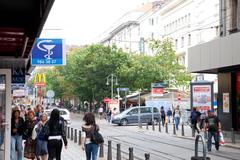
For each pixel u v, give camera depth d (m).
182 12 68.56
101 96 69.44
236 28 31.11
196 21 63.16
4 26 8.92
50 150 12.41
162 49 61.66
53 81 91.25
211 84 31.61
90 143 13.09
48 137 12.39
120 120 46.72
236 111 31.31
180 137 31.08
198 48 31.73
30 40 10.87
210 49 30.02
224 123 32.25
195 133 33.31
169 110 47.44
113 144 25.67
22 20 8.56
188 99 53.59
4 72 13.81
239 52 26.34
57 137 12.39
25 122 15.14
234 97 31.50
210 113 22.73
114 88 67.94
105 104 69.50
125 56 68.12
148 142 27.17
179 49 69.69
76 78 71.75
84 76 70.50
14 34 9.82
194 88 31.97
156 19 82.69
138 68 61.47
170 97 53.78
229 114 31.67
